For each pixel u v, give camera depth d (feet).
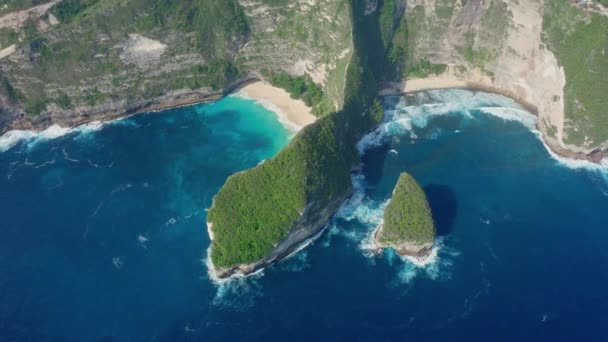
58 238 358.23
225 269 325.42
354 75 425.69
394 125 445.37
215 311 314.14
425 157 415.64
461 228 357.61
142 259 344.69
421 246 338.54
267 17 476.95
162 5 458.09
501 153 417.49
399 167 407.64
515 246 345.92
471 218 364.38
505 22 463.83
